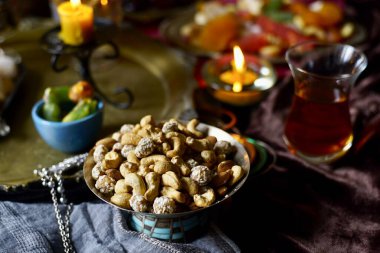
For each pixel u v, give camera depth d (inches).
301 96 15.6
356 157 16.8
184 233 13.2
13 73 19.4
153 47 22.6
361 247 13.9
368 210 15.1
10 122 17.9
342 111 15.5
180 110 17.9
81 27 17.2
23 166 15.7
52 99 16.1
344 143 16.2
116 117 18.3
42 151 16.5
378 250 13.8
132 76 21.1
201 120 17.1
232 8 25.1
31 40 23.2
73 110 15.9
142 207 11.9
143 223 13.2
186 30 23.2
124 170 12.6
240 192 15.2
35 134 17.3
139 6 25.4
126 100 19.6
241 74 18.3
